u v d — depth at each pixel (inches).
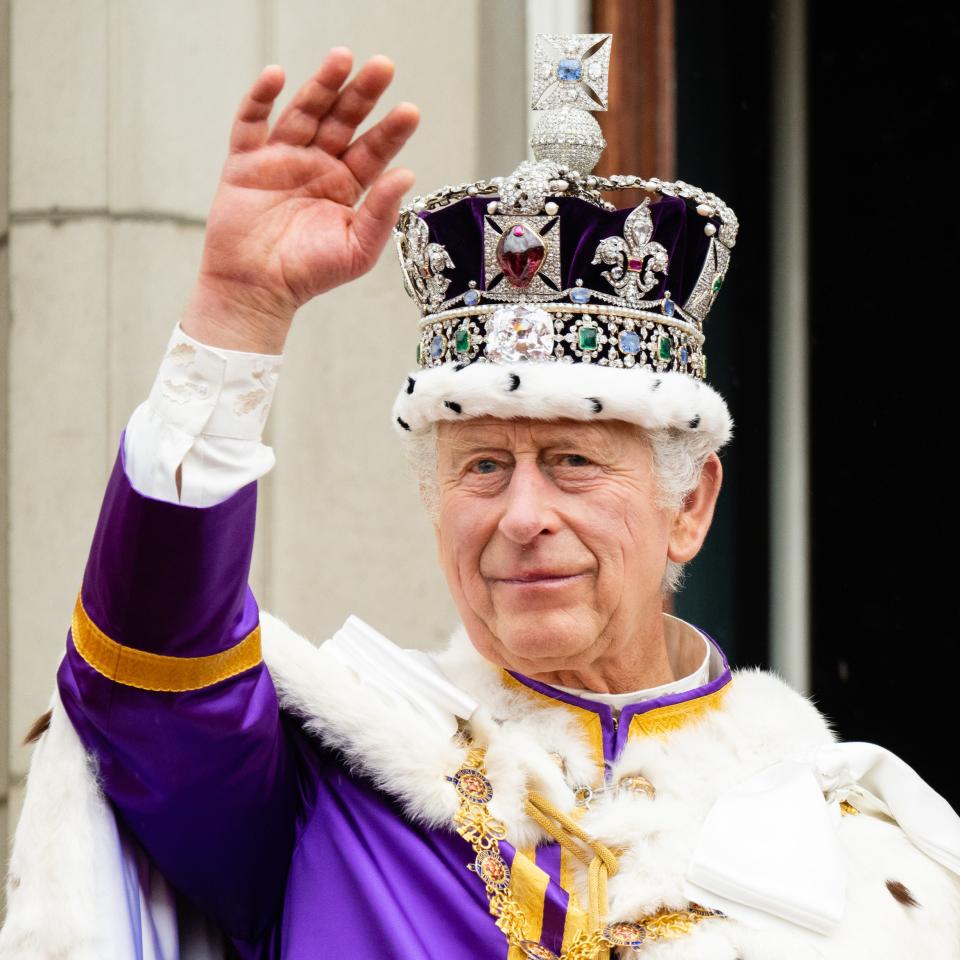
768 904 222.8
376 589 396.8
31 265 383.9
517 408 227.8
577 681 249.6
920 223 573.0
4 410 384.8
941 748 562.3
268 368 203.2
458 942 219.1
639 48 461.7
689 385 241.9
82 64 385.1
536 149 252.2
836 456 565.3
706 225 254.4
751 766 246.5
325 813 233.5
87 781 212.1
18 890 211.2
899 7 566.6
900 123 570.3
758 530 558.6
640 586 239.8
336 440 397.7
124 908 214.5
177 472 197.5
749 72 554.3
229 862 220.7
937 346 575.2
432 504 251.8
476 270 241.6
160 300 383.9
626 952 218.2
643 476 238.8
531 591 231.1
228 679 211.9
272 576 391.5
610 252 237.1
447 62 411.5
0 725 379.2
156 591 200.2
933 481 574.2
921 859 245.1
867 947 223.8
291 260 199.5
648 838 227.6
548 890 220.2
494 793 229.3
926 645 567.5
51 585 378.3
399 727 231.0
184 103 387.9
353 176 204.4
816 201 563.2
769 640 556.1
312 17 398.6
